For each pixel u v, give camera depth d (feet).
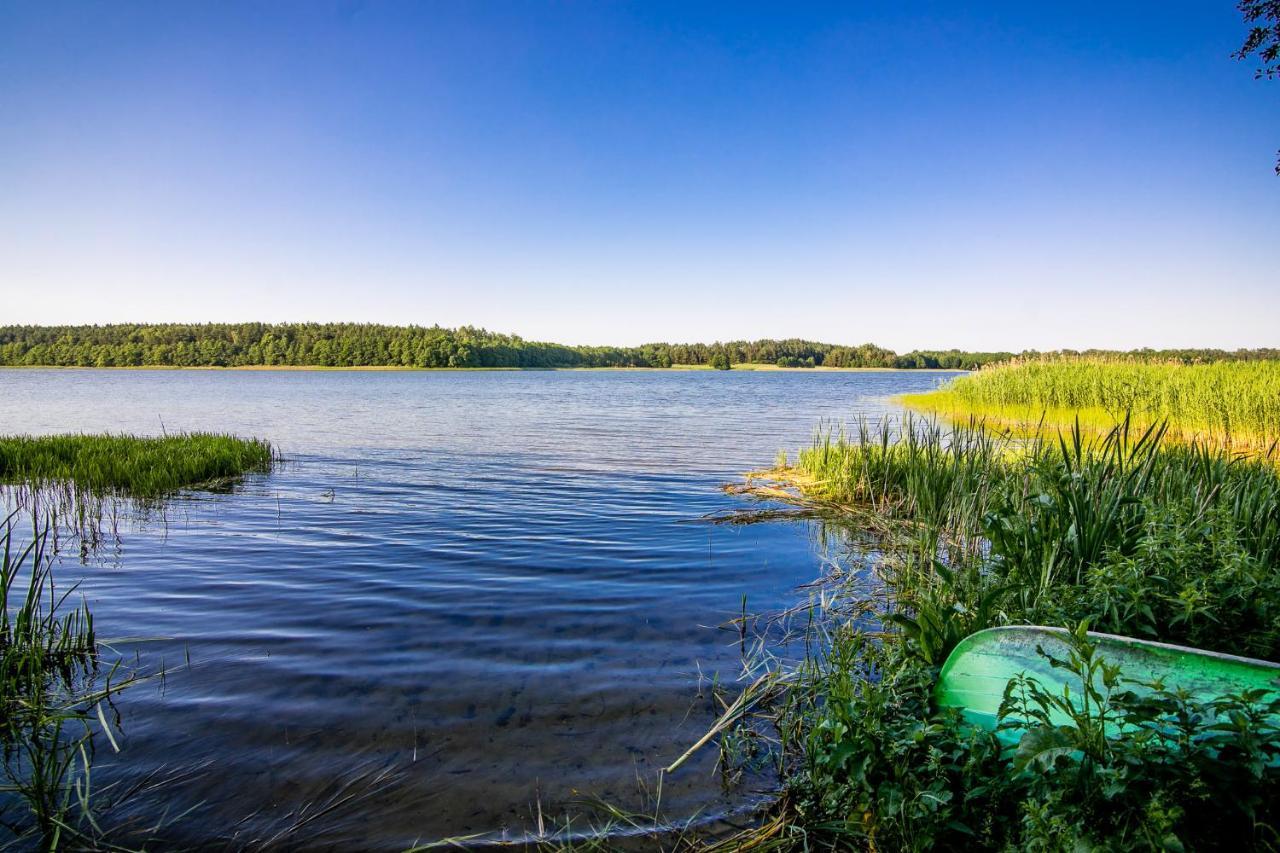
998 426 61.98
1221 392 59.31
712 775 12.09
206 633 18.12
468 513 33.17
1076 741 8.61
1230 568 13.55
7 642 16.66
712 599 21.06
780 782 11.90
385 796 11.42
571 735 13.32
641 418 94.07
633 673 15.94
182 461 42.45
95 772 11.94
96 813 10.88
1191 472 23.85
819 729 11.63
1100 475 19.11
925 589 19.36
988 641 11.37
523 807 11.19
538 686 15.26
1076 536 16.55
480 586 22.12
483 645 17.46
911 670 12.70
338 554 25.81
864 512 32.63
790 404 127.03
